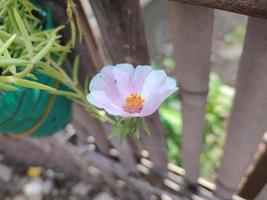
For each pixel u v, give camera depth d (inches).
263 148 14.8
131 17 11.0
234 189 17.0
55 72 10.4
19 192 27.0
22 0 9.8
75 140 20.8
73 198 26.3
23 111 11.6
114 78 9.2
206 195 18.7
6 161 28.2
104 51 16.3
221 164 15.9
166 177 19.3
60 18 11.7
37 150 25.0
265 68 10.7
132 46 11.8
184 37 11.2
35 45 10.5
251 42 10.4
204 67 12.0
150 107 8.6
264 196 16.8
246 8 8.4
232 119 13.3
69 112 13.6
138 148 18.6
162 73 9.0
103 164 20.8
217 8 8.8
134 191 22.9
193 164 17.2
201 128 14.8
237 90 12.1
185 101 13.6
